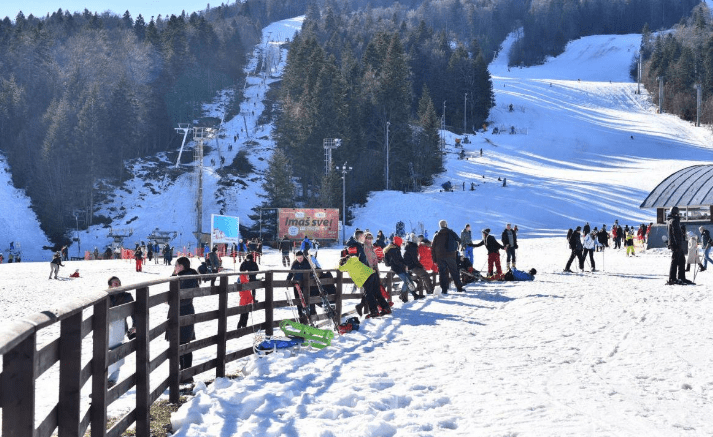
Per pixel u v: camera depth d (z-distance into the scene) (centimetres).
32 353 287
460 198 8644
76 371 362
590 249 2495
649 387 668
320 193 8575
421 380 703
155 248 5366
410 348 914
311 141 9681
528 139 13125
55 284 2908
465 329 1080
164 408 640
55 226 9044
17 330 260
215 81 16712
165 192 10244
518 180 9600
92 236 9081
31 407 285
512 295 1616
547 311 1284
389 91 10994
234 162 11275
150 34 15600
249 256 1347
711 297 1459
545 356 837
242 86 17438
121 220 9450
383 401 608
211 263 2475
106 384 436
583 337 977
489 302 1478
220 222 3972
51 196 9644
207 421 541
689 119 14238
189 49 16212
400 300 1753
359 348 923
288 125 10362
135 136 11650
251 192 9919
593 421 541
